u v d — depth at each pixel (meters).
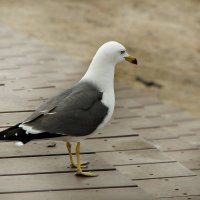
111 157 10.42
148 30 23.98
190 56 22.00
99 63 8.67
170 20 25.36
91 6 26.03
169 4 27.09
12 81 13.41
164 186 9.89
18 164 8.88
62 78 14.57
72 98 8.45
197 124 15.84
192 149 12.96
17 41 17.81
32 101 11.76
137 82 19.34
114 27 23.94
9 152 9.27
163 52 22.12
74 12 25.03
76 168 8.84
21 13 23.80
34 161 9.02
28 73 14.42
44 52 16.86
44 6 25.14
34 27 22.34
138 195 8.11
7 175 8.52
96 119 8.49
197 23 25.31
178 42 23.16
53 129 8.20
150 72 20.34
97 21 24.36
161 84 19.47
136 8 26.30
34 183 8.31
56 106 8.36
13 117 10.62
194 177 10.27
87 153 9.52
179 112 16.81
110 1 26.88
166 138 13.44
